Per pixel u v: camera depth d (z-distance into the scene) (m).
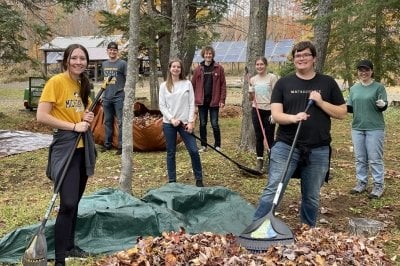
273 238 3.45
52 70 33.62
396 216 5.54
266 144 7.04
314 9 14.45
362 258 3.33
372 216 5.53
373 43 12.43
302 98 4.25
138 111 10.12
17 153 9.20
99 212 4.45
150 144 9.14
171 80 6.39
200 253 3.21
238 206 5.20
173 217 4.65
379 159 6.25
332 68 13.22
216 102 8.97
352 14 8.70
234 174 7.34
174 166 6.51
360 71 6.23
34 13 14.26
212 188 5.33
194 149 6.36
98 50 37.12
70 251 4.15
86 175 4.07
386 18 11.64
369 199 6.21
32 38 13.82
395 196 6.34
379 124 6.22
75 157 3.94
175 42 10.70
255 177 7.16
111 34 15.61
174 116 6.33
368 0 8.53
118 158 8.53
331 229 5.06
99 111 9.41
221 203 5.22
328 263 3.16
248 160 8.12
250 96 7.41
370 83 6.25
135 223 4.50
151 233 4.51
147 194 5.20
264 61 7.22
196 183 6.41
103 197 4.94
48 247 4.21
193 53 14.78
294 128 4.25
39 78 15.98
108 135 9.12
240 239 3.54
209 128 12.86
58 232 3.87
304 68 4.22
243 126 8.69
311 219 4.43
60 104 3.89
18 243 4.18
